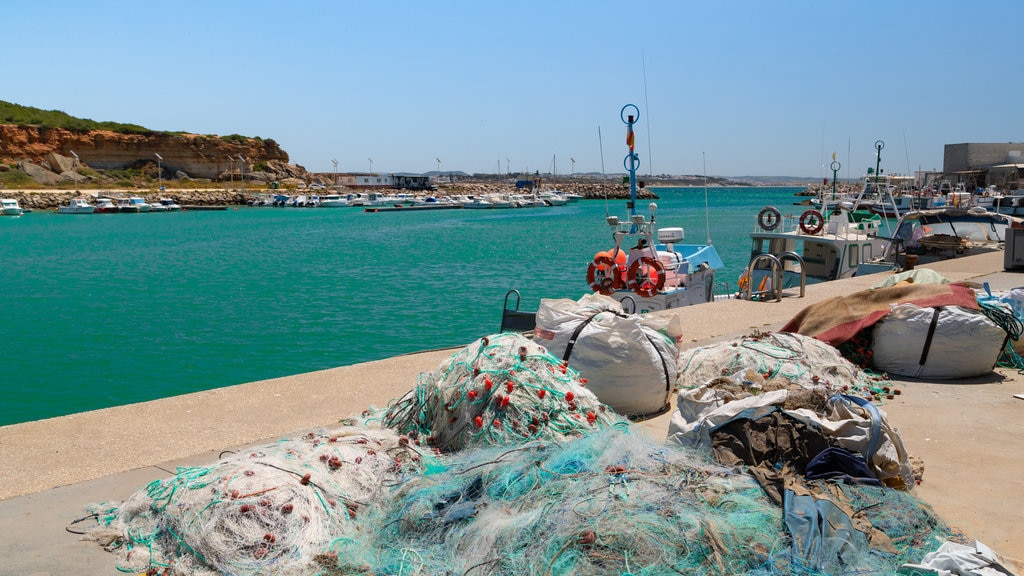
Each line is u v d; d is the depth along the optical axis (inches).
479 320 845.8
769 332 283.0
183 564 140.5
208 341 735.1
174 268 1424.7
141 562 144.3
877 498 152.3
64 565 145.2
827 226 804.6
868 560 128.2
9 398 549.6
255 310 920.9
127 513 162.1
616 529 129.2
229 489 150.8
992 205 1863.9
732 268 1283.2
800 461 164.9
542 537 131.8
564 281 1199.6
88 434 224.4
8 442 217.3
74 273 1349.7
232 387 277.3
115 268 1433.3
